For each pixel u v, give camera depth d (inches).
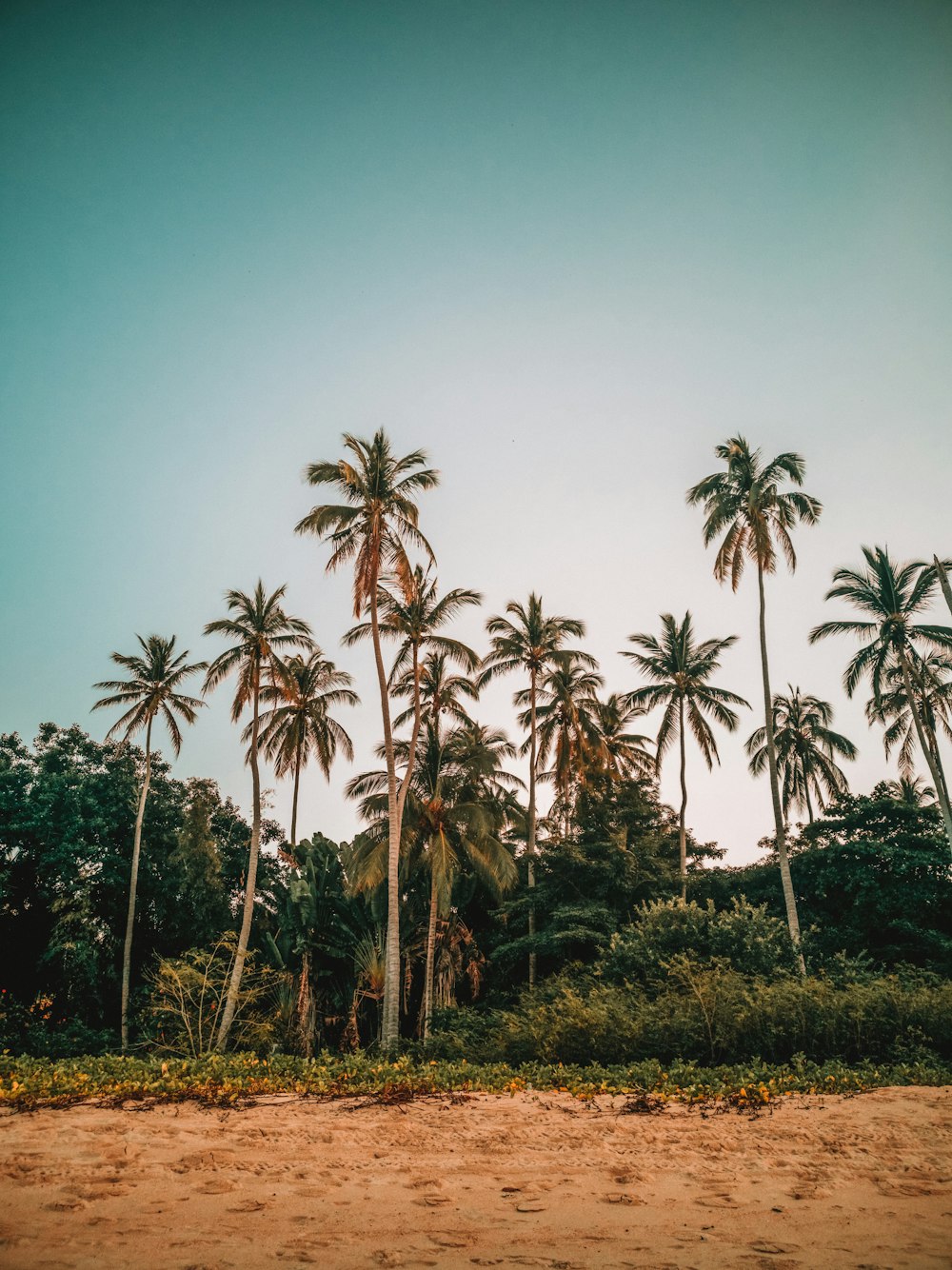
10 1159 285.9
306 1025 1084.5
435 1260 187.2
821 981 626.2
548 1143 324.2
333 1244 199.2
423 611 1083.9
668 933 796.0
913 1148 310.2
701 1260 186.9
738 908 824.3
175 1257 188.9
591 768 1302.9
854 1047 559.8
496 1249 196.1
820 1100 424.2
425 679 1159.6
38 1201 236.8
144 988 1273.4
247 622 1210.6
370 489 1005.2
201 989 931.3
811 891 1233.4
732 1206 236.2
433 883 1053.2
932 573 1138.7
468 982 1166.3
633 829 1274.6
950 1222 218.1
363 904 1164.5
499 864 1074.7
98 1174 267.3
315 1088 465.4
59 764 1448.1
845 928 1166.3
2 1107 395.5
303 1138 331.9
